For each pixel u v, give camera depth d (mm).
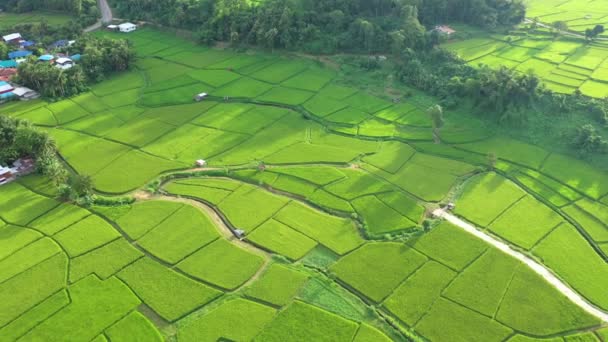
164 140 100250
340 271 68562
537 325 60844
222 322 61031
